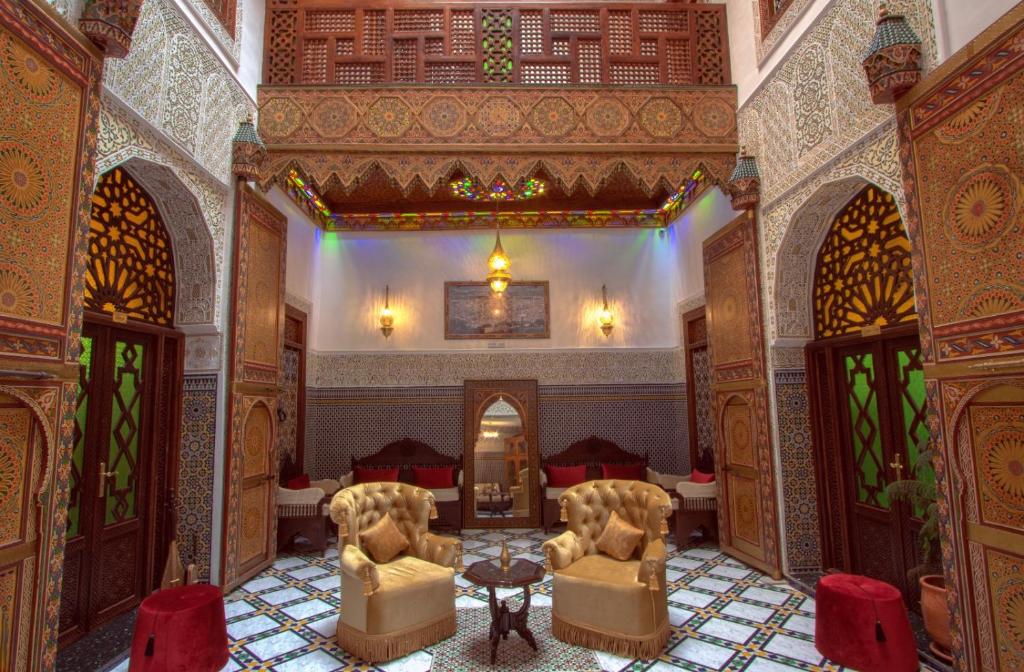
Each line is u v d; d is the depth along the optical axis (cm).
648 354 712
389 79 493
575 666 301
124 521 378
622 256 728
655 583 312
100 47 265
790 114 415
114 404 371
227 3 438
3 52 212
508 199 713
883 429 393
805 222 422
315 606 390
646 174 484
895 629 228
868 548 412
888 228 377
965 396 247
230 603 395
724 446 520
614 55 501
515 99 485
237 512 426
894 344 384
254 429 461
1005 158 226
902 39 275
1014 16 221
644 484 376
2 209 212
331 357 700
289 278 612
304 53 499
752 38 469
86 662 309
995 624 236
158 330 403
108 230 358
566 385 705
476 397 684
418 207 718
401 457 679
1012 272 224
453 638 337
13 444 216
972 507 247
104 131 298
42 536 227
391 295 712
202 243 414
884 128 320
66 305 241
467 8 502
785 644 326
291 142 477
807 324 450
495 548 557
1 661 208
